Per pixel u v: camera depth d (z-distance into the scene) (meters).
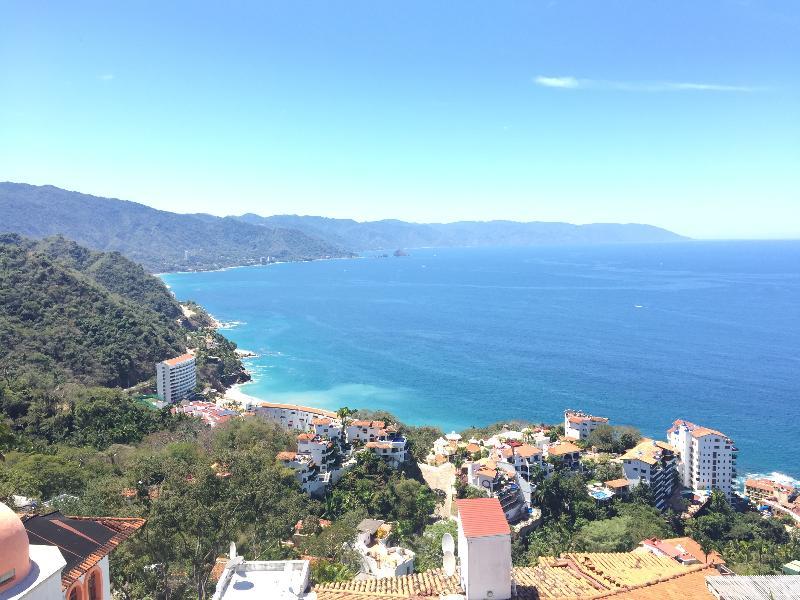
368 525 79.69
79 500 55.78
